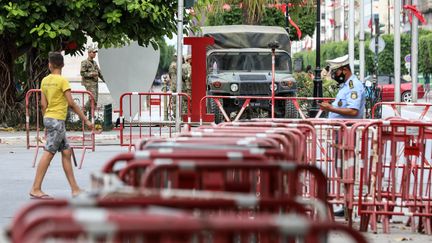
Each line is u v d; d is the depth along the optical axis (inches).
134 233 286.7
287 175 525.3
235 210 443.8
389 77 4768.7
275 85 2277.3
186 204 351.9
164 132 1929.1
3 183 1157.7
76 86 3366.1
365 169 828.6
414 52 3850.9
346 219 875.4
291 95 2309.3
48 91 1003.9
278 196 508.7
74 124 2112.5
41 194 1015.0
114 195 428.5
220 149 537.0
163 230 286.5
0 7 1955.0
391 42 6417.3
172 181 474.3
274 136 614.2
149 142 587.8
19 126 2111.2
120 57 2181.3
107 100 3213.6
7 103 2126.0
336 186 862.5
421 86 4778.5
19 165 1374.3
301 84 2952.8
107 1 1995.6
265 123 802.8
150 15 2009.1
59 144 1007.6
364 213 830.5
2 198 1023.0
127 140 1769.2
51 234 285.7
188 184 473.1
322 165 929.5
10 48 2114.9
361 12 3142.2
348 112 1015.6
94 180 414.0
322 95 2691.9
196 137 625.0
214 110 2276.1
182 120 2027.6
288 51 2421.3
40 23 1985.7
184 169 434.3
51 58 1010.7
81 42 2039.9
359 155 839.1
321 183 459.8
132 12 2004.2
